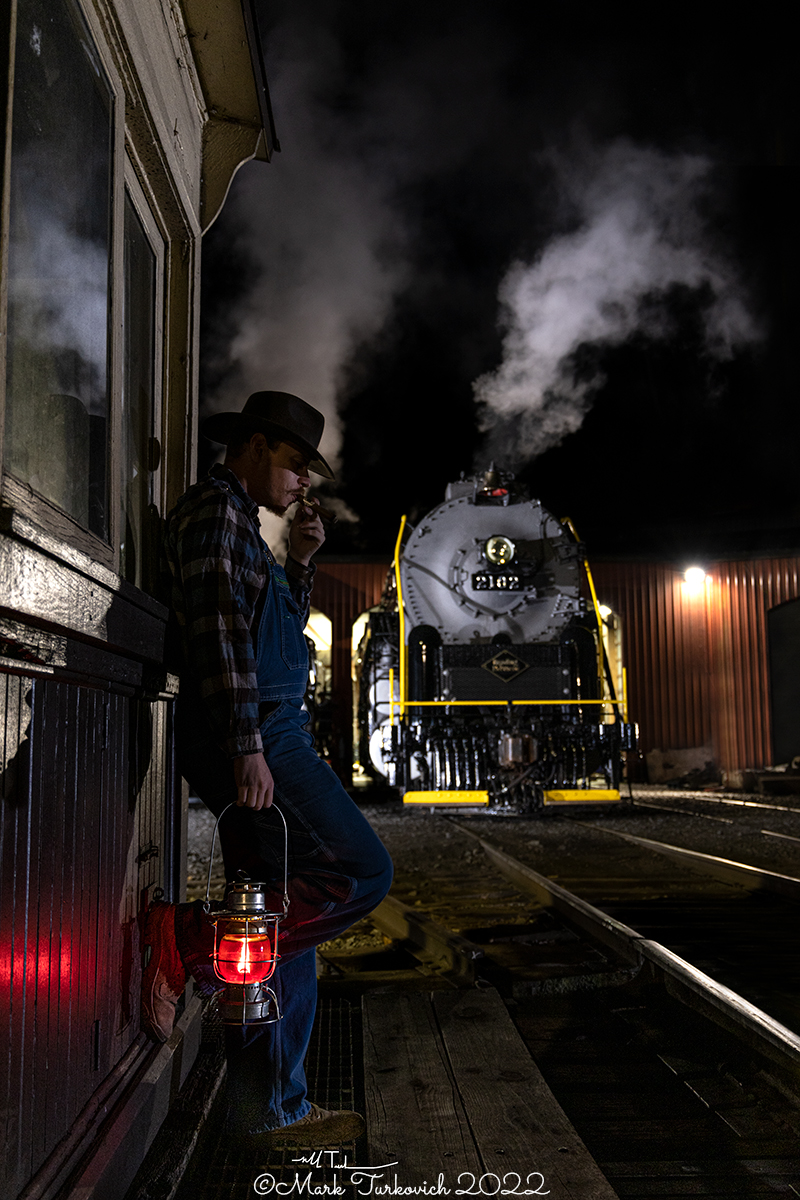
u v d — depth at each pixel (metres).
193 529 2.19
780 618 19.33
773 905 5.38
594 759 11.70
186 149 3.07
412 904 5.50
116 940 2.06
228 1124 2.25
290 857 2.25
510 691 11.69
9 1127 1.41
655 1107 2.49
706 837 8.51
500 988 3.56
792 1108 2.37
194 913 2.27
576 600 12.29
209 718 2.08
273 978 2.29
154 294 2.97
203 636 2.08
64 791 1.70
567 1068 2.79
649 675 19.59
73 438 1.98
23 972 1.48
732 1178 2.06
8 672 1.39
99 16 2.10
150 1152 2.05
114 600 1.83
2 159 1.33
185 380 3.09
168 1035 2.33
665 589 19.84
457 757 11.48
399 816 11.67
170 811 2.79
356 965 4.29
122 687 2.05
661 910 5.24
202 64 3.19
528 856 7.44
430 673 12.04
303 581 2.74
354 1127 2.27
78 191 2.02
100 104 2.19
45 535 1.38
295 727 2.31
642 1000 3.45
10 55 1.34
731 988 3.61
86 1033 1.82
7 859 1.41
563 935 4.44
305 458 2.62
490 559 12.05
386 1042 2.85
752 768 18.98
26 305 1.68
